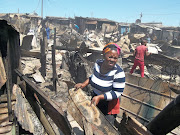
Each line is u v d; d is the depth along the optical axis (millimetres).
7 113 2352
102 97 1798
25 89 1972
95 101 1698
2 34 2533
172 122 1263
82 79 5875
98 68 2074
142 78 3773
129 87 3953
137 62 6461
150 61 6602
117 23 38812
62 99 4758
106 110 2109
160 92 3443
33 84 1843
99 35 30172
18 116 1941
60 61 9586
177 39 21969
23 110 2111
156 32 33188
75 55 6516
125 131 1646
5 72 2430
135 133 1529
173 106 1173
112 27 37625
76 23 38562
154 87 3555
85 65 5762
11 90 2678
